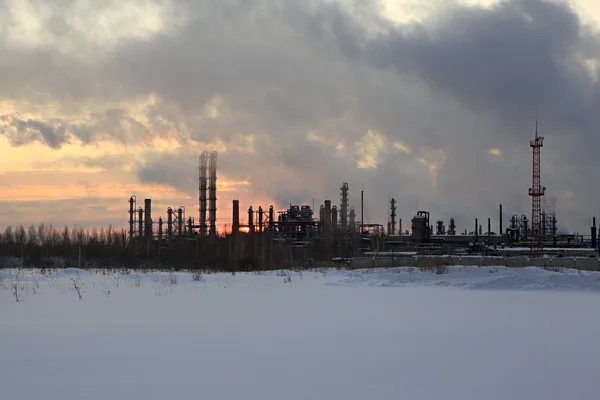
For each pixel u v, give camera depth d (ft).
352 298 90.02
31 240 336.08
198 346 47.70
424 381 36.01
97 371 38.86
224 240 337.52
